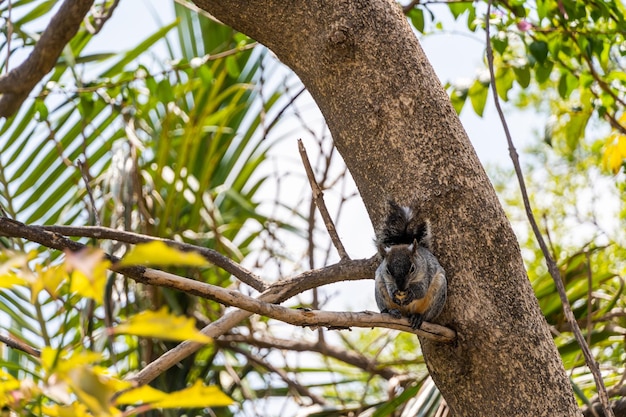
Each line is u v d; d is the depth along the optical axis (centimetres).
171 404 333
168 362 580
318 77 689
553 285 1028
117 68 1261
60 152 1030
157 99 1133
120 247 1037
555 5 1054
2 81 862
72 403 335
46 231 619
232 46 1378
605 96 1071
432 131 660
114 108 1084
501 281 644
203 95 1336
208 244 1197
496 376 627
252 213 1266
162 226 1121
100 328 1077
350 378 1290
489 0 782
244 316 617
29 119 1189
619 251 1385
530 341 634
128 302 1082
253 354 1205
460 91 1045
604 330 1000
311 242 1025
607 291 1159
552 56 1055
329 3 677
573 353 984
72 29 837
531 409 619
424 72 675
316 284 684
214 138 1183
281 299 668
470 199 652
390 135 661
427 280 680
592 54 1048
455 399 645
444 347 642
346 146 687
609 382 974
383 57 668
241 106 1259
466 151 665
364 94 667
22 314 1084
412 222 650
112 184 1070
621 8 1115
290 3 687
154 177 1173
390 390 1052
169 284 536
